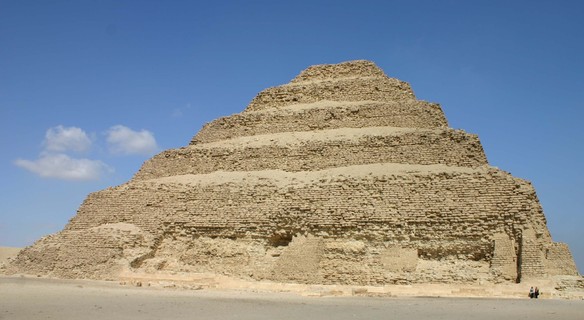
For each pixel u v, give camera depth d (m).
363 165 84.56
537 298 60.38
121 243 79.75
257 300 54.38
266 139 95.19
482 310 49.25
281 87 107.94
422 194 75.19
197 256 79.25
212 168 93.50
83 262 77.94
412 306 51.56
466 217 72.06
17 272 81.12
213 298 55.09
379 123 94.12
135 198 88.88
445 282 67.94
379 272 70.38
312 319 41.03
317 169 87.12
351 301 55.34
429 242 71.94
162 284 69.81
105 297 53.03
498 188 73.12
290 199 80.12
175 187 88.50
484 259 70.12
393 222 73.62
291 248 74.94
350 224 74.81
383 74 109.50
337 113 96.75
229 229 80.38
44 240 85.56
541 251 67.81
